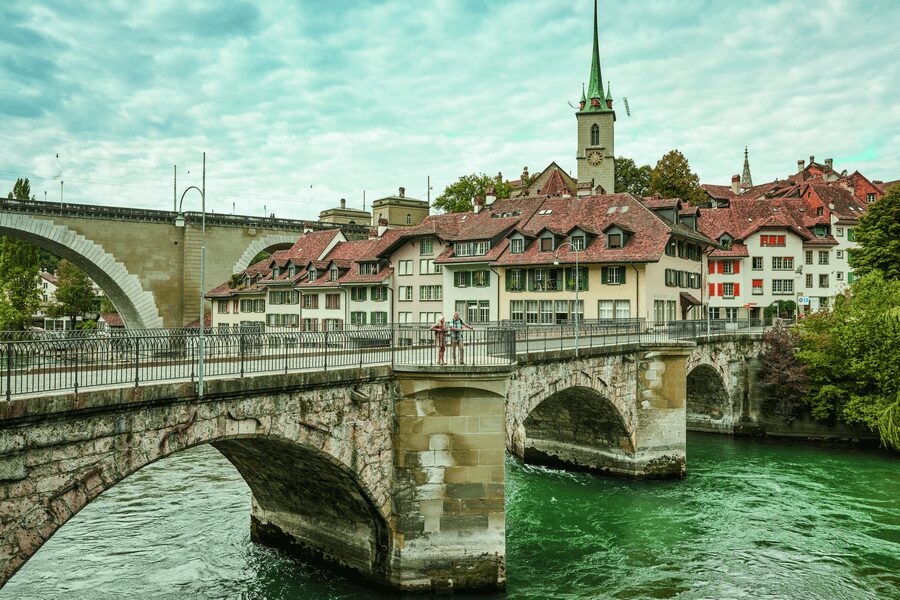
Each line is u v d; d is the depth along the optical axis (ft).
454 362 65.31
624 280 147.43
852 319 139.03
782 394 144.56
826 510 93.45
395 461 64.08
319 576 69.62
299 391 55.62
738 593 67.51
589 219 164.76
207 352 59.72
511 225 173.27
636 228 153.48
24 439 39.78
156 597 64.08
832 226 232.73
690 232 169.07
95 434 43.16
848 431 139.44
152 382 47.75
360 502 65.21
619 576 71.20
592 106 277.64
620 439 110.83
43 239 209.56
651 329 116.47
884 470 115.96
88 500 42.98
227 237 250.16
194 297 236.22
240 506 90.12
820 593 67.77
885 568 73.82
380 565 66.03
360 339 66.08
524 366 82.38
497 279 168.76
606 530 85.30
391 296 196.44
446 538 64.23
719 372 141.59
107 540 78.07
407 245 193.47
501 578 65.16
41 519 40.73
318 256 235.81
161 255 231.09
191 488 98.32
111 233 220.02
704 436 147.23
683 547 79.56
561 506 95.25
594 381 97.30
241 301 253.03
